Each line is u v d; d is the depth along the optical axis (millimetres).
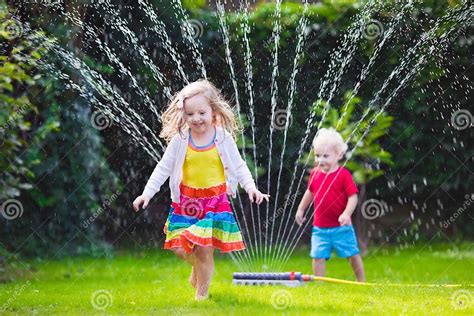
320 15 12141
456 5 11711
